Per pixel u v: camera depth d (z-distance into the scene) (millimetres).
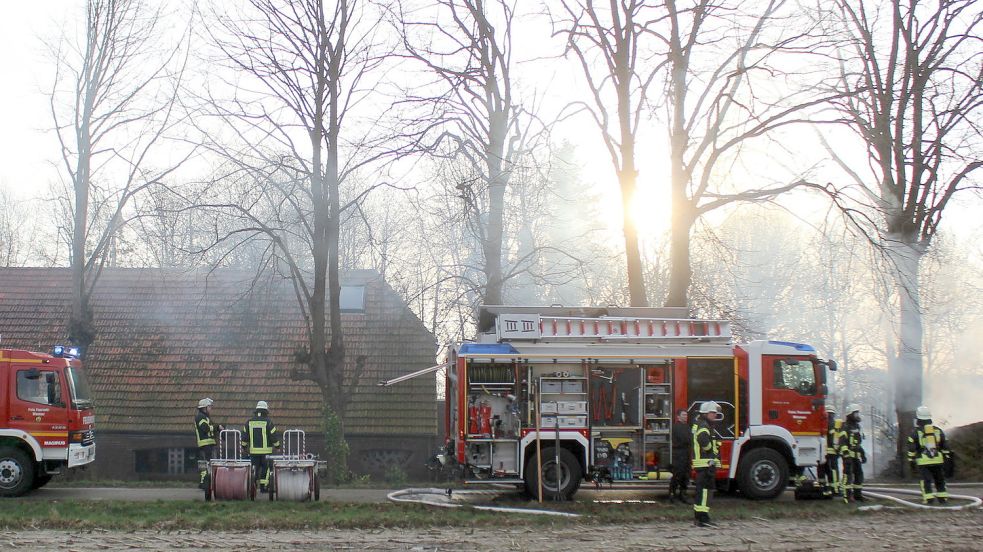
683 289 20891
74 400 16047
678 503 14719
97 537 11367
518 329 14930
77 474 21203
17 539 11148
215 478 14844
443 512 13406
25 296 30141
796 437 15219
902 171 22438
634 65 21125
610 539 11461
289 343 28484
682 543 11180
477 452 14758
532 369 14867
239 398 26672
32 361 15883
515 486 15430
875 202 21656
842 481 15359
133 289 30531
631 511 13578
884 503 14852
